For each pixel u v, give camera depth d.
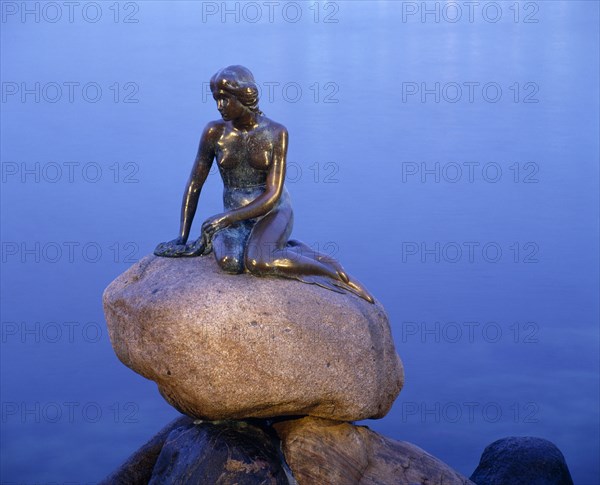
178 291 6.16
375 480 6.58
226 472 6.23
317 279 6.55
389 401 6.87
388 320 6.87
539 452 7.84
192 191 6.90
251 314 6.10
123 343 6.41
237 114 6.60
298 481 6.43
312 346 6.22
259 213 6.61
